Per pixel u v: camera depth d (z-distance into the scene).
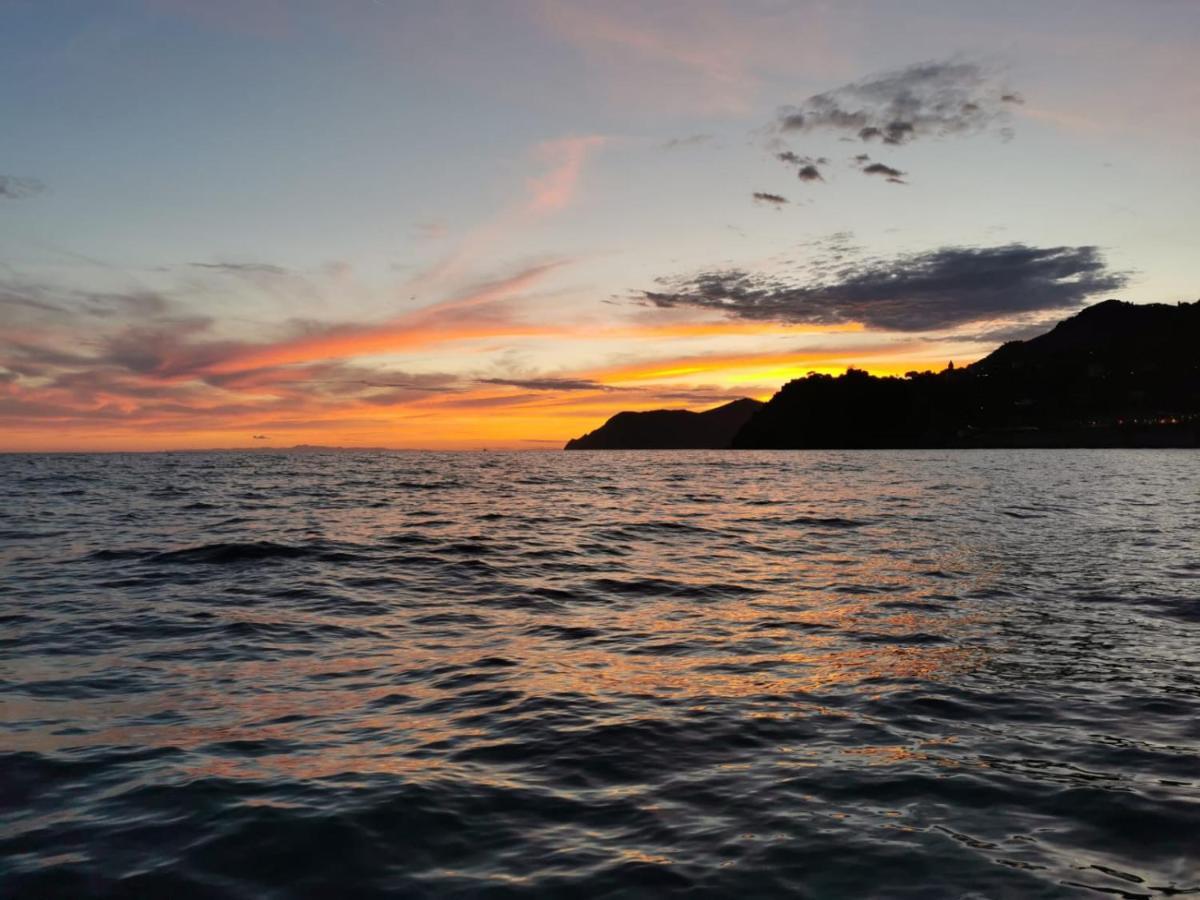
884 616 13.09
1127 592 15.04
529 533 25.94
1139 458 159.25
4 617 12.84
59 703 8.46
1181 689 8.92
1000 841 5.24
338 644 11.29
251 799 5.92
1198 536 24.50
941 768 6.59
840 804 5.87
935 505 38.19
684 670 9.88
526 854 5.08
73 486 50.53
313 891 4.60
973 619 12.77
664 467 102.81
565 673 9.77
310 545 21.67
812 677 9.51
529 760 6.79
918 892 4.57
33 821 5.52
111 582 16.20
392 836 5.32
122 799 5.91
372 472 78.06
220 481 57.91
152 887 4.63
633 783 6.29
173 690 8.99
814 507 37.16
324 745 7.18
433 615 13.36
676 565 19.09
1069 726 7.67
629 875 4.79
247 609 13.64
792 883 4.68
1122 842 5.22
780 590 15.68
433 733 7.52
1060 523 28.86
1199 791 6.08
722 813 5.71
